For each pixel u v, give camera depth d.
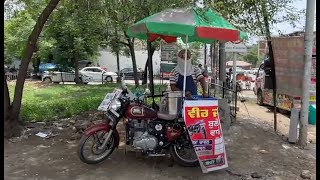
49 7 7.65
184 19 5.60
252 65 56.59
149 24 5.62
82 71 31.64
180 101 5.78
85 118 9.66
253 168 6.10
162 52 15.78
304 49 7.78
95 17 12.15
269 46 9.32
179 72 6.96
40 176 5.36
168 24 5.55
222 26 5.67
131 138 5.75
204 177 5.55
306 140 7.84
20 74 7.57
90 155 5.79
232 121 9.34
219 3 6.88
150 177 5.45
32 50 7.76
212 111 5.67
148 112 5.63
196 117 5.55
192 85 6.96
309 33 7.60
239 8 7.96
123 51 29.83
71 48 28.83
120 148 6.64
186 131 5.70
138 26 6.05
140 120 5.67
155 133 5.69
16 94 7.55
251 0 7.79
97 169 5.66
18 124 7.60
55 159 6.07
